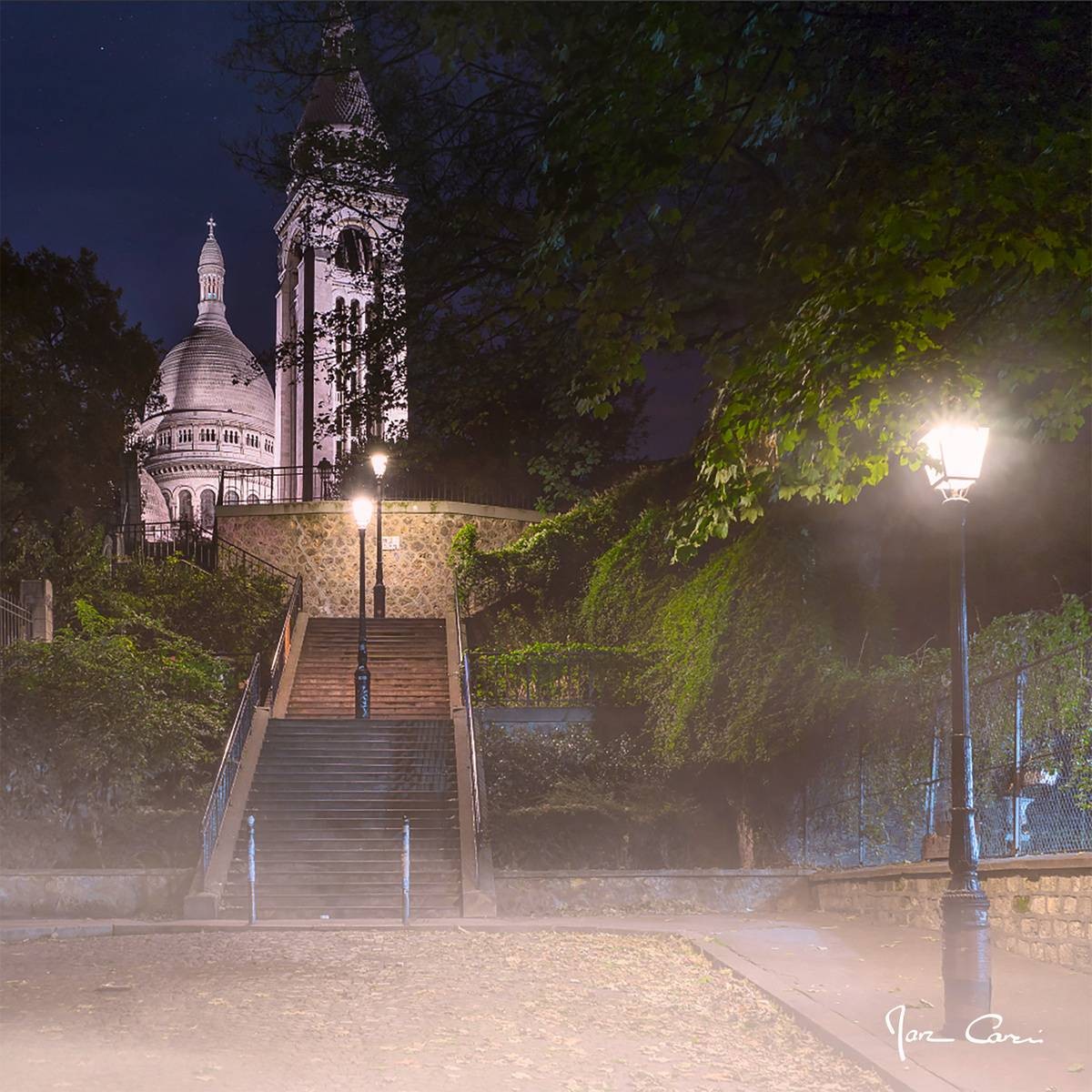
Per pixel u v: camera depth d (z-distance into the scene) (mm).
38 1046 8391
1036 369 10227
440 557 41562
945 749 15711
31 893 18250
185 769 24969
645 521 29984
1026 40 11281
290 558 41875
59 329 43250
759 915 17891
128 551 44000
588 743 26484
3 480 34562
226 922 17000
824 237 9914
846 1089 7352
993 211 9281
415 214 20969
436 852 21109
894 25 11930
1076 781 12461
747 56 9727
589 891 19109
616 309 9883
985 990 8344
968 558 20828
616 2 9609
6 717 22547
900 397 9375
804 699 20094
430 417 22812
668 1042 8781
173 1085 7238
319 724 26828
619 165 9234
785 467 10625
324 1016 9734
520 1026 9344
